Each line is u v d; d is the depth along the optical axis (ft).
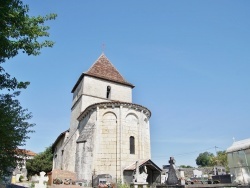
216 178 76.89
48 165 144.05
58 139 117.70
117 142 75.77
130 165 73.67
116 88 112.27
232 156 74.28
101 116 80.23
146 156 82.23
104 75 112.37
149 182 75.56
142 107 83.66
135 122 81.87
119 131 76.74
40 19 26.18
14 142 32.42
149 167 75.15
